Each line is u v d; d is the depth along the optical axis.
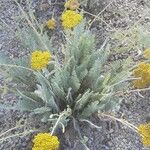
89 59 0.59
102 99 0.56
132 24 0.72
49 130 0.59
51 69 0.60
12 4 0.75
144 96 0.63
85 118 0.59
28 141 0.60
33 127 0.60
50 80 0.59
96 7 0.74
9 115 0.63
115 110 0.61
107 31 0.71
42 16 0.73
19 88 0.62
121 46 0.69
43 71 0.56
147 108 0.62
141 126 0.50
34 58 0.51
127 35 0.69
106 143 0.59
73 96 0.60
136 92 0.63
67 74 0.57
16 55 0.69
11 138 0.60
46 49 0.59
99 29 0.71
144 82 0.60
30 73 0.61
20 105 0.57
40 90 0.55
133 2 0.74
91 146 0.59
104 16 0.73
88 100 0.58
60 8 0.74
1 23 0.73
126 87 0.60
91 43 0.61
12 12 0.74
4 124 0.62
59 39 0.71
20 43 0.70
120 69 0.62
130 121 0.61
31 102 0.58
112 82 0.59
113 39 0.70
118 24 0.72
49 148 0.46
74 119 0.58
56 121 0.54
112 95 0.59
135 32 0.67
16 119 0.62
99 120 0.61
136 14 0.73
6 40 0.71
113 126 0.60
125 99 0.63
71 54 0.59
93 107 0.56
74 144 0.59
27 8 0.74
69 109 0.56
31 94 0.59
